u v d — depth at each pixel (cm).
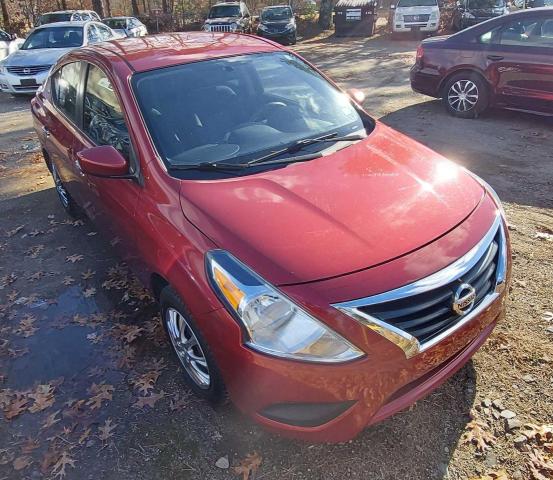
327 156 291
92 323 350
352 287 206
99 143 350
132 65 328
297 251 218
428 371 221
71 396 288
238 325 216
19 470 247
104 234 380
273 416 222
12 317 362
